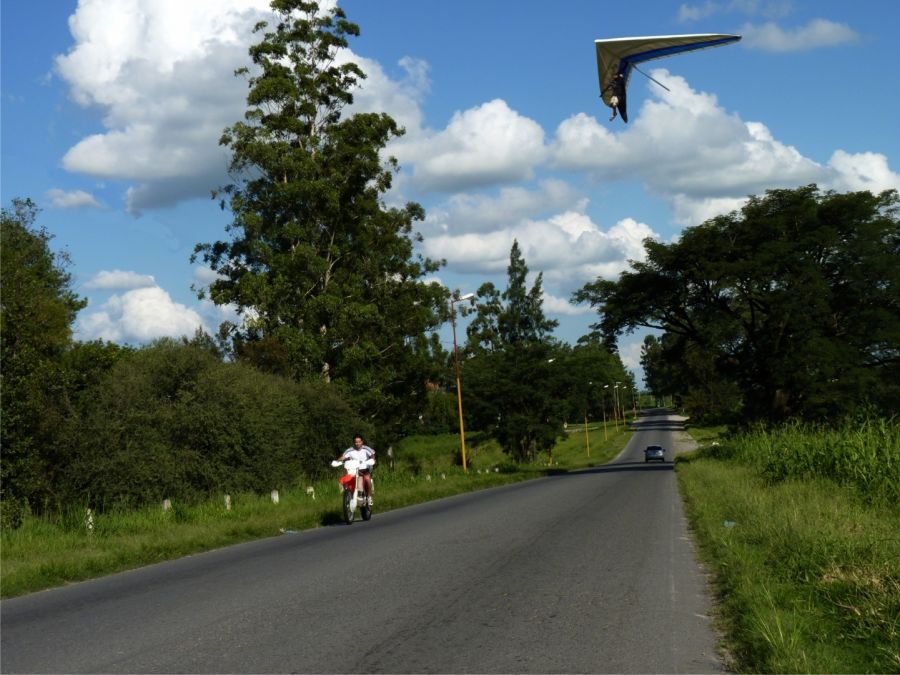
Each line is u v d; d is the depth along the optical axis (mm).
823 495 15859
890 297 44750
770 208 46156
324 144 48594
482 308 104188
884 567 8031
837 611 7043
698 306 47594
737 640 6512
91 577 11953
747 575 8688
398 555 11812
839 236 45406
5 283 21984
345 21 49469
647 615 7547
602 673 5738
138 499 23562
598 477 38594
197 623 7664
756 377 46688
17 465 20609
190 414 25719
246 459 26688
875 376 42969
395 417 52031
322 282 46656
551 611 7727
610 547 12055
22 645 7168
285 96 46875
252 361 40344
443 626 7191
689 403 123875
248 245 45469
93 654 6664
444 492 30672
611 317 49219
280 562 11883
